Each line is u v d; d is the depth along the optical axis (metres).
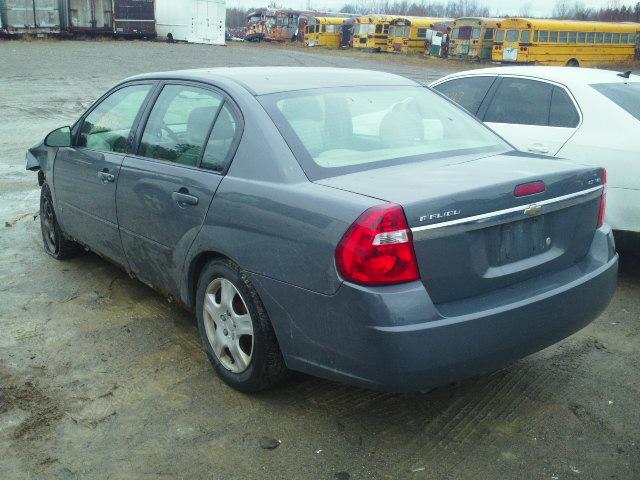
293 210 3.07
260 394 3.58
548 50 34.47
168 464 3.01
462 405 3.48
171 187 3.80
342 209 2.88
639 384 3.72
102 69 24.89
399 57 41.53
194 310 3.99
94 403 3.49
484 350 2.91
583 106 5.54
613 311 4.81
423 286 2.82
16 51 30.27
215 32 44.41
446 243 2.85
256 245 3.22
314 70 4.25
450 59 39.75
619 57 37.50
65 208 5.15
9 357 3.99
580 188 3.35
